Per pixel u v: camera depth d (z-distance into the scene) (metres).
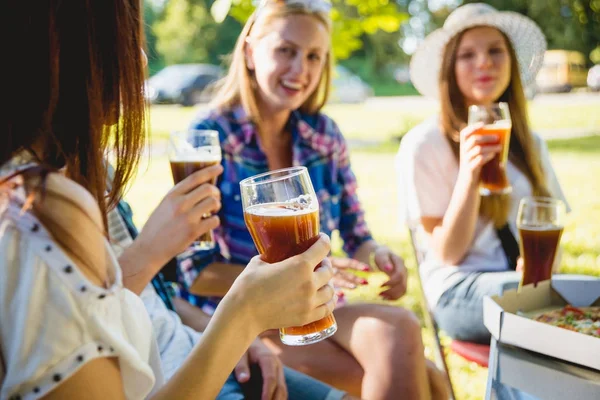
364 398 1.86
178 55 31.33
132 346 0.95
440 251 2.67
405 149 2.98
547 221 1.94
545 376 1.41
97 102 0.98
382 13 4.62
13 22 0.89
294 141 2.57
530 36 3.01
